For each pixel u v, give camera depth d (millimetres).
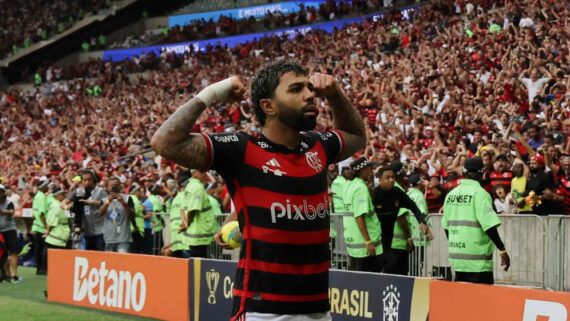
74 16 55219
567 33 22969
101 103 44062
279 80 4598
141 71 48156
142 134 34969
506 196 13891
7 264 18875
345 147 4965
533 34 24172
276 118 4633
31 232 24281
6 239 18719
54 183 24250
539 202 12812
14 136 44281
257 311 4508
